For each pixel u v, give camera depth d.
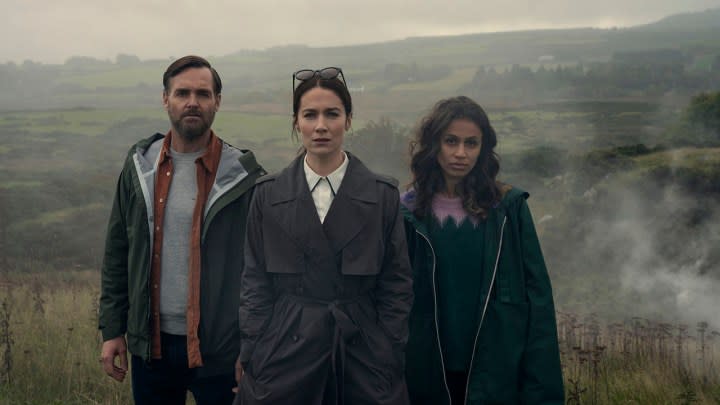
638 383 4.67
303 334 2.27
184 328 2.69
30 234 29.58
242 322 2.37
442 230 2.64
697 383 4.82
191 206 2.69
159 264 2.68
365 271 2.28
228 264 2.71
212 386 2.79
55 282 12.12
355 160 2.40
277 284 2.38
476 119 2.56
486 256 2.59
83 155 97.12
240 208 2.72
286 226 2.31
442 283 2.63
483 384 2.55
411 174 2.71
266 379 2.29
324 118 2.28
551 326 2.56
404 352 2.42
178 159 2.75
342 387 2.25
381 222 2.34
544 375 2.52
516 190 2.65
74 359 4.52
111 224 2.79
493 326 2.56
